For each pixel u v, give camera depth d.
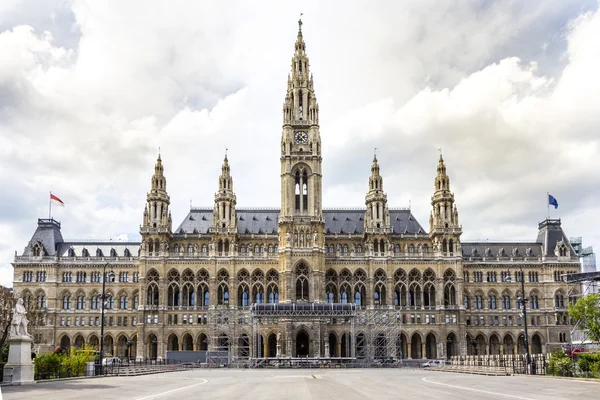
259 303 148.12
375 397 45.00
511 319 171.00
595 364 67.69
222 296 164.38
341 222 177.50
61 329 166.12
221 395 47.59
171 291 164.00
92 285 169.12
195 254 166.12
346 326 158.38
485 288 172.75
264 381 69.81
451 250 168.38
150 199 166.38
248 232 171.50
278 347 153.88
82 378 72.88
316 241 161.50
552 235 177.88
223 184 168.88
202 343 162.75
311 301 157.75
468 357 126.31
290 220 162.12
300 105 174.50
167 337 159.00
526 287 172.88
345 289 166.38
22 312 62.22
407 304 164.62
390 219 180.38
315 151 167.62
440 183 171.88
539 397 42.94
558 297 171.62
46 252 172.25
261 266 164.50
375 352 159.25
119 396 45.88
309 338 154.62
